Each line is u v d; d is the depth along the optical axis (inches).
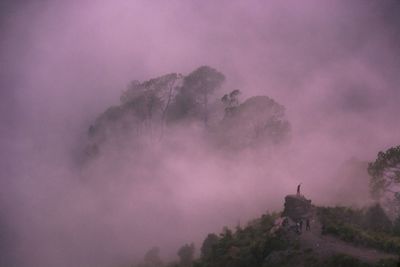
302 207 2080.5
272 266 1878.7
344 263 1701.5
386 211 2203.5
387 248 1809.8
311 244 1887.3
